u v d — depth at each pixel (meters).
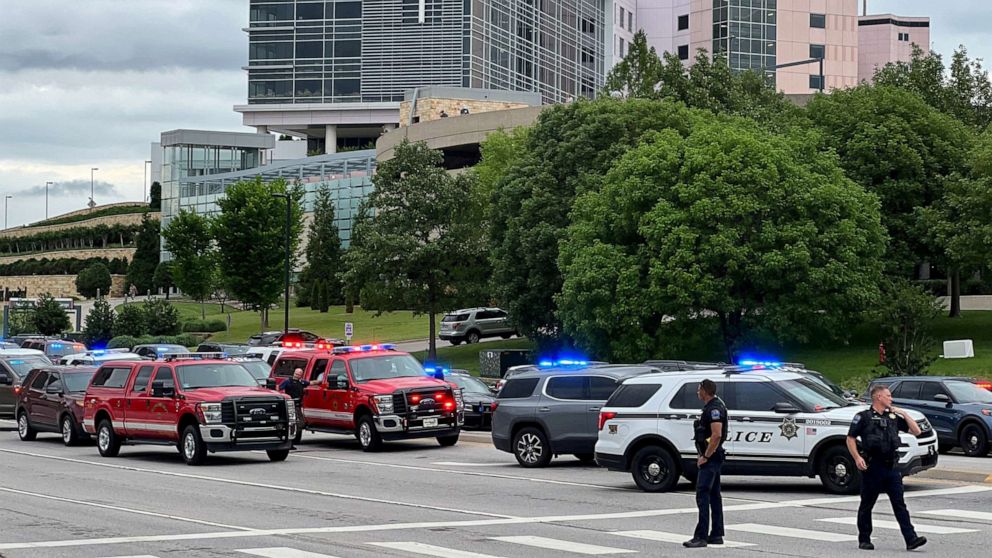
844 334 50.53
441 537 15.09
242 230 78.94
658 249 46.03
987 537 14.80
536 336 57.44
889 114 56.31
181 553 13.88
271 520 16.89
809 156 49.41
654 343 46.59
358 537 15.12
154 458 28.28
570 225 52.47
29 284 144.12
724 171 45.47
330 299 103.44
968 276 60.69
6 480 23.06
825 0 136.38
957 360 48.31
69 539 15.12
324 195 105.38
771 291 46.34
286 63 131.62
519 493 20.20
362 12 128.12
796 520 16.48
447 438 30.69
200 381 27.02
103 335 79.25
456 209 64.25
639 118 55.25
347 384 29.83
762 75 67.25
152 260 132.38
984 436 27.39
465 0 120.88
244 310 106.62
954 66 65.69
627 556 13.54
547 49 130.25
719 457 14.35
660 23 142.88
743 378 19.92
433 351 63.62
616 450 20.59
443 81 121.94
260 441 26.03
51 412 32.72
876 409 13.97
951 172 55.00
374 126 134.25
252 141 134.50
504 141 67.25
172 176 132.38
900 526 13.91
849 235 46.06
